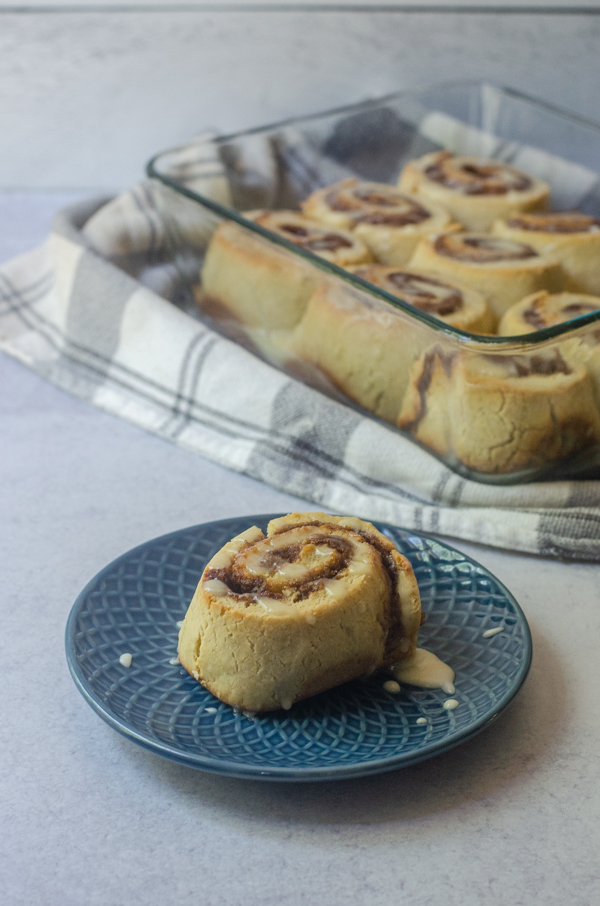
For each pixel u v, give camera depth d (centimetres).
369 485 57
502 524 54
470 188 72
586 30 82
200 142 73
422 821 41
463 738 41
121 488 58
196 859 40
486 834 41
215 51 84
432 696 44
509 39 82
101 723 45
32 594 50
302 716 43
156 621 47
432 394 54
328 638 44
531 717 45
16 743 44
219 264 64
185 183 71
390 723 43
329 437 58
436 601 48
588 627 49
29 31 83
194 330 63
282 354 62
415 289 60
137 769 43
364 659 45
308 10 82
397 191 72
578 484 55
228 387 61
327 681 44
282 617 43
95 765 43
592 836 41
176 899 39
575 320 51
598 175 74
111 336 65
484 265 62
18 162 88
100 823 41
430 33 83
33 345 68
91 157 88
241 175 73
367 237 67
